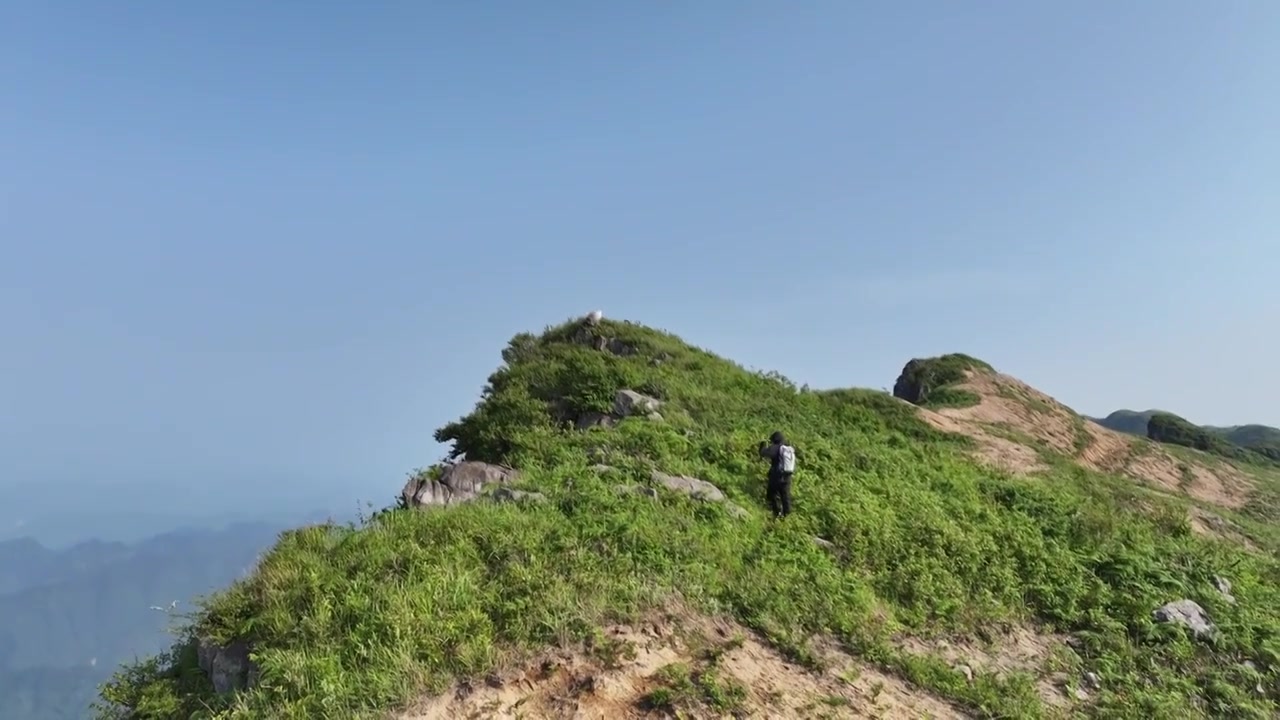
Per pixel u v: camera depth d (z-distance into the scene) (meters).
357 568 10.70
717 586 11.29
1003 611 13.11
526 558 10.96
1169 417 66.00
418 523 12.09
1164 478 43.59
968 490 19.30
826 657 10.23
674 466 16.84
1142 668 12.11
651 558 11.51
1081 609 13.73
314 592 10.09
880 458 20.36
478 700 8.18
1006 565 14.88
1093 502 21.14
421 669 8.40
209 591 11.06
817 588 12.09
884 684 9.96
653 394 22.77
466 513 12.42
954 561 14.53
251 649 9.62
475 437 20.92
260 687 8.64
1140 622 13.22
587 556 11.17
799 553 13.45
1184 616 13.50
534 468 16.25
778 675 9.48
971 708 9.88
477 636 8.97
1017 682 10.79
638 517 13.20
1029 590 14.11
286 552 11.45
